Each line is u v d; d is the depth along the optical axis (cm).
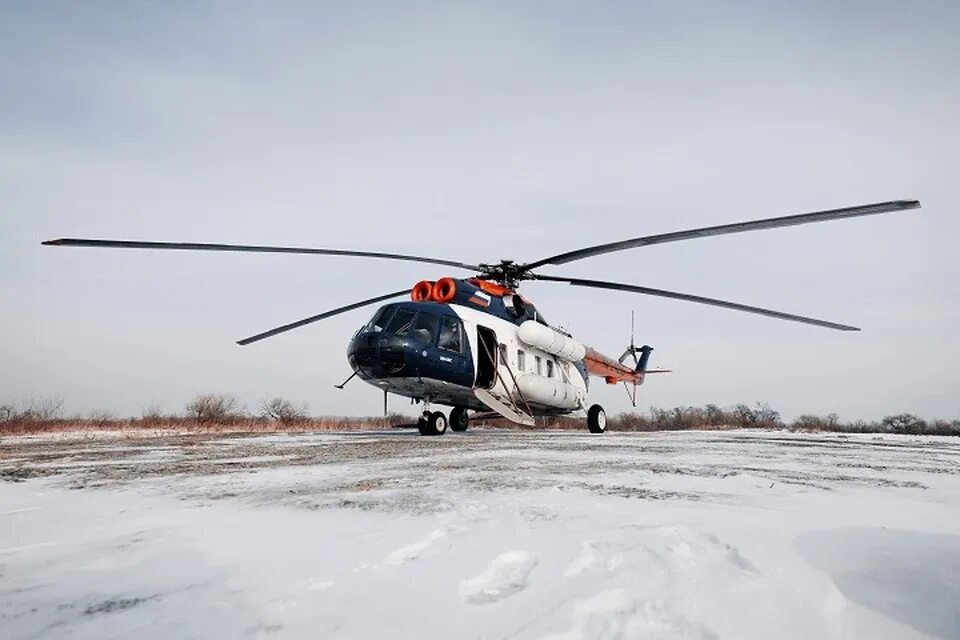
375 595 202
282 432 1644
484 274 1356
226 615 186
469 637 166
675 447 889
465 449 825
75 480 517
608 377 1786
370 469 567
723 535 279
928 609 188
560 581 213
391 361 1095
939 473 561
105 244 872
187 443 1046
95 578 225
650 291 1190
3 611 192
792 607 189
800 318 1190
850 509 351
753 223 858
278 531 297
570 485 445
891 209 763
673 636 167
